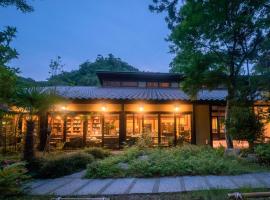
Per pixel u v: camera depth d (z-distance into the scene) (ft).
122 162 31.50
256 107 39.81
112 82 68.74
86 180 24.02
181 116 57.06
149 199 17.24
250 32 34.71
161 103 51.16
